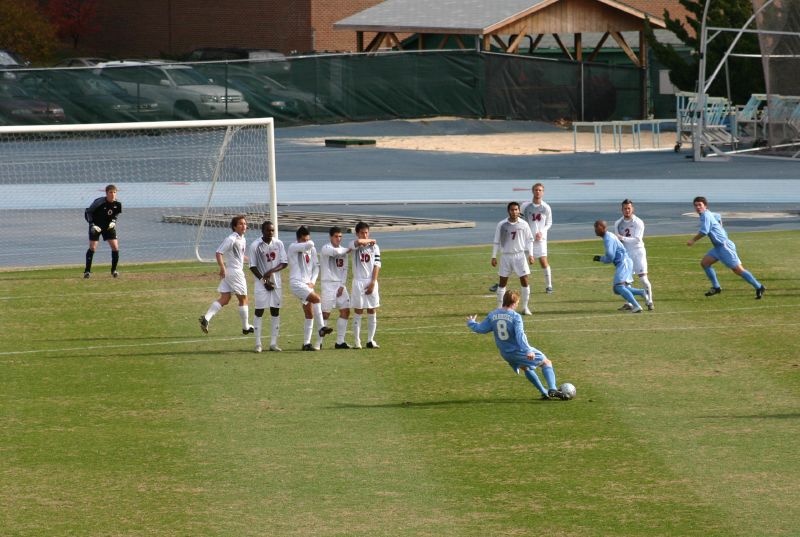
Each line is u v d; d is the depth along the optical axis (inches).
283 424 1856.5
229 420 1884.8
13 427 1854.1
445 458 1660.9
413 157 6707.7
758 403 1945.1
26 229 4424.2
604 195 5310.0
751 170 6102.4
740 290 3107.8
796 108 5487.2
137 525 1405.0
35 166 6181.1
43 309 2942.9
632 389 2058.3
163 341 2546.8
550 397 1991.9
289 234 4252.0
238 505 1472.7
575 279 3319.4
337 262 2443.4
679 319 2721.5
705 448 1690.5
